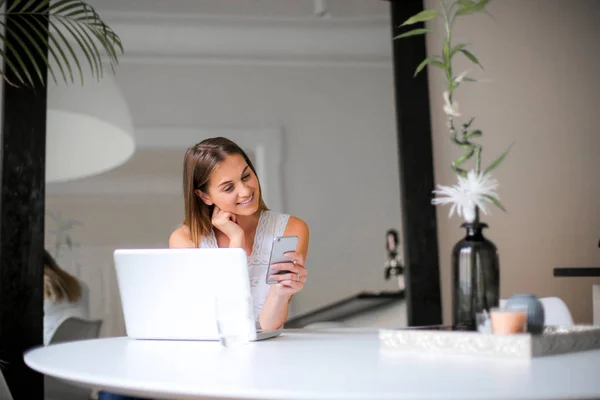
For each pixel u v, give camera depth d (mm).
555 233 4086
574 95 4199
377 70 3891
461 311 1708
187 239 2477
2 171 3088
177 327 1926
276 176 3672
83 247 3230
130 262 1935
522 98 4117
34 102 3150
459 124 4012
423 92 3934
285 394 1085
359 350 1609
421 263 3822
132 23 3463
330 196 3742
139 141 3406
